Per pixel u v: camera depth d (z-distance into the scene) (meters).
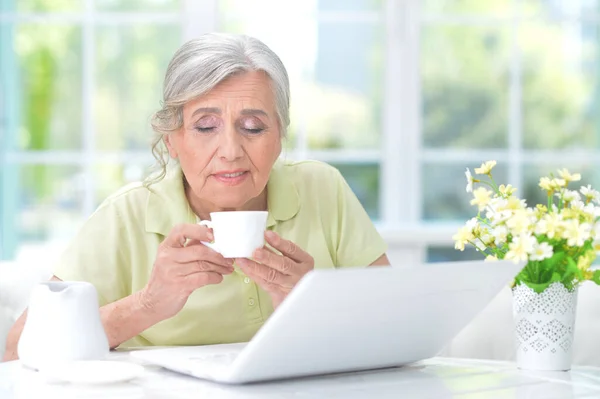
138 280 1.92
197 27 3.72
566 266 1.47
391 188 3.88
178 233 1.60
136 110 3.77
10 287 1.93
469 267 1.28
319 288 1.13
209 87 1.71
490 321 1.99
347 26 3.83
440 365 1.55
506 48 3.89
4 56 3.73
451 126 3.89
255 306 1.93
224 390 1.27
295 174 2.09
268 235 1.57
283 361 1.28
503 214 1.47
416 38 3.84
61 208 3.77
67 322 1.40
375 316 1.27
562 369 1.49
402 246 3.71
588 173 3.94
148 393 1.24
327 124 3.84
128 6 3.74
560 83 3.92
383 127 3.87
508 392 1.29
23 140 3.75
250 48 1.78
